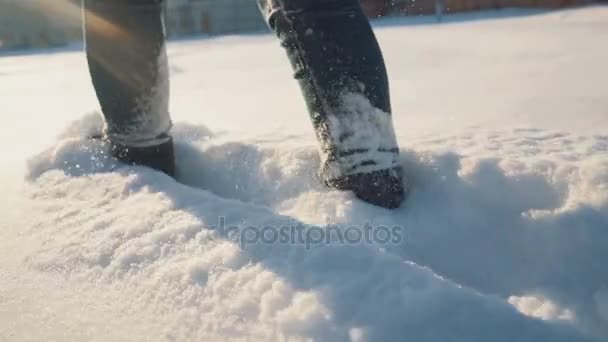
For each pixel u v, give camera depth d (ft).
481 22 28.99
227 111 8.05
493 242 3.45
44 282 3.07
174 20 48.83
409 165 4.02
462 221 3.57
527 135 4.74
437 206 3.68
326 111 3.67
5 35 46.44
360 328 2.32
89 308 2.80
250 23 49.70
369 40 3.60
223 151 4.55
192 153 4.67
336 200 3.71
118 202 3.84
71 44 47.44
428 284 2.47
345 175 3.73
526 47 15.16
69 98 11.76
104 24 4.03
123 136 4.36
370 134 3.64
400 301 2.40
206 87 11.63
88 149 4.55
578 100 6.91
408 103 7.75
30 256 3.34
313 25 3.53
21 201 4.14
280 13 3.62
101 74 4.22
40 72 20.30
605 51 12.50
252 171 4.32
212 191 4.41
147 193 3.87
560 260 3.20
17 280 3.13
